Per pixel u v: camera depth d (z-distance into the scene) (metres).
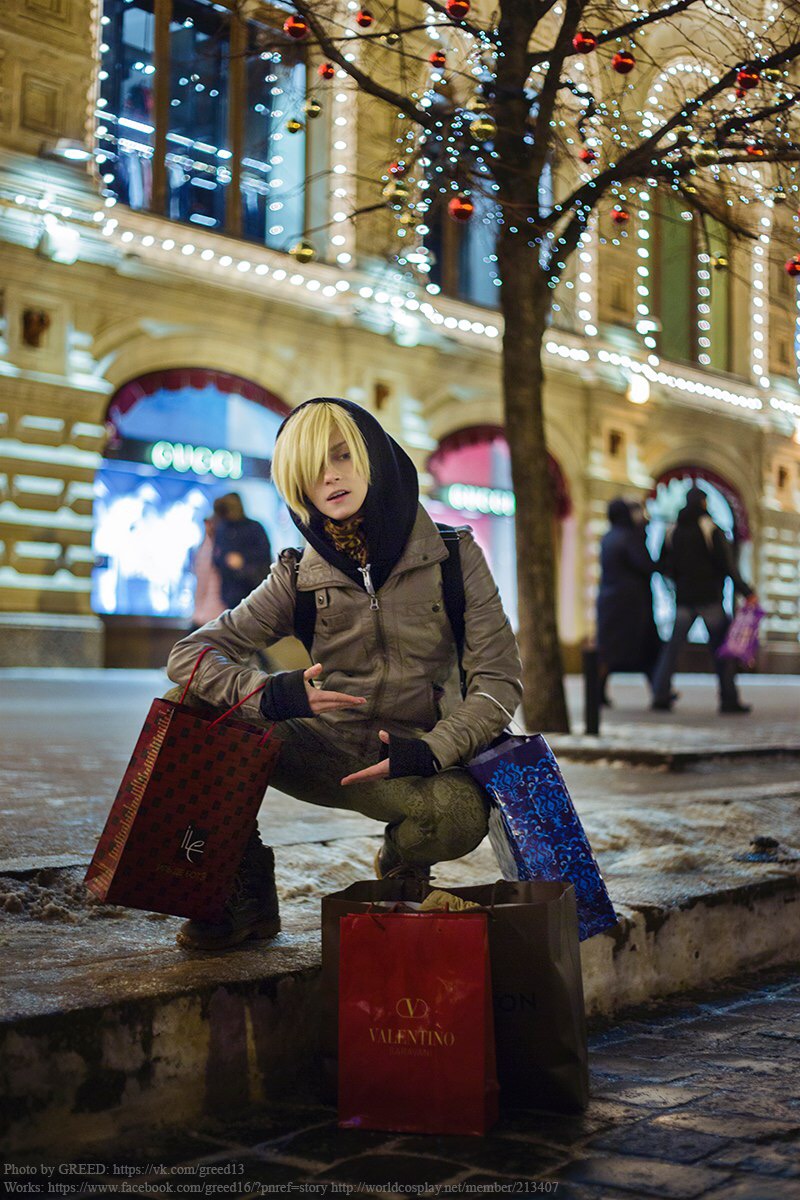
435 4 6.53
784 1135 2.31
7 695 11.27
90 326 16.03
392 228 8.12
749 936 3.67
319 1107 2.46
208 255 16.83
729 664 11.45
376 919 2.35
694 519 11.48
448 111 6.91
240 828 2.61
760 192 6.55
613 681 20.34
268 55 7.34
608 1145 2.26
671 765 6.68
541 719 7.88
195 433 17.75
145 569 17.25
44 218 15.26
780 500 26.08
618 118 6.76
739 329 25.28
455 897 2.47
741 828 4.60
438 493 20.00
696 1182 2.10
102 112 16.12
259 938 2.81
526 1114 2.42
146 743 2.57
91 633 15.83
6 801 4.63
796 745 7.47
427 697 2.82
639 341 22.59
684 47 6.73
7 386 15.23
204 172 17.11
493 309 20.25
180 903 2.60
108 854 2.58
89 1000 2.26
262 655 9.83
